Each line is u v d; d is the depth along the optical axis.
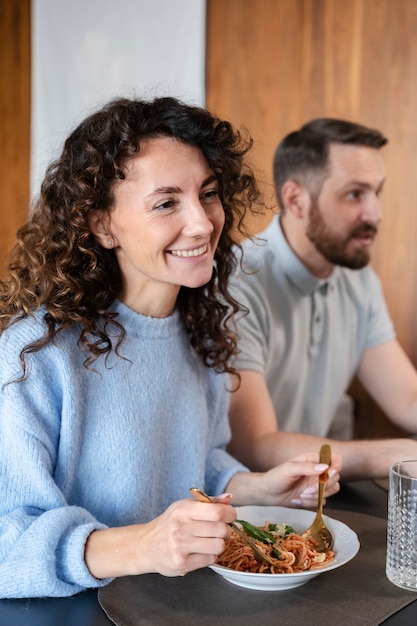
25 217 1.46
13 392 1.15
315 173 2.00
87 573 1.05
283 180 2.07
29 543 1.06
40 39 4.18
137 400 1.26
